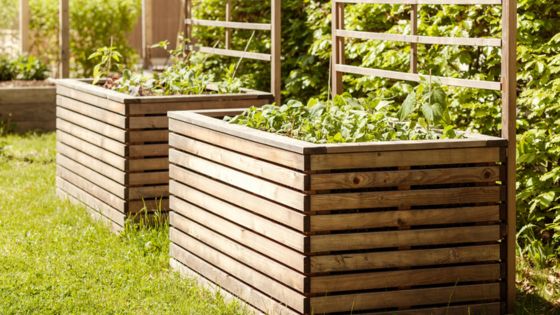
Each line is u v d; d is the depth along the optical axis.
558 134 7.10
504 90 6.21
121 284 6.88
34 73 14.13
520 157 7.14
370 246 5.98
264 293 6.26
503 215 6.22
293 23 9.14
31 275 6.96
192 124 6.83
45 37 15.91
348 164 5.92
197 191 6.82
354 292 6.00
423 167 6.09
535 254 7.05
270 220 6.16
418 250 6.07
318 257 5.91
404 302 6.07
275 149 6.06
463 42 6.45
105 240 7.75
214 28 9.82
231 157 6.43
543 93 7.10
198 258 6.88
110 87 8.84
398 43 7.95
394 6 7.90
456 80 6.54
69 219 8.31
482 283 6.22
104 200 8.28
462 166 6.18
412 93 6.52
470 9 7.45
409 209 6.05
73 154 8.88
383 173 5.99
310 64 8.96
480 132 7.49
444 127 6.50
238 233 6.43
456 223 6.14
